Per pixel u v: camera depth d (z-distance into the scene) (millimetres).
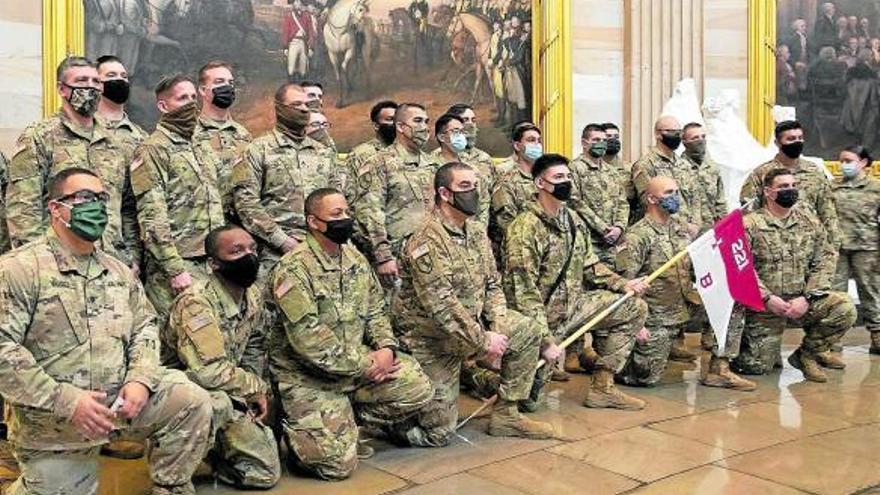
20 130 6168
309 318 3621
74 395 2814
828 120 9758
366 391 3959
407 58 7969
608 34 8797
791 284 5480
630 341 4754
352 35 7742
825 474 3637
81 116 3873
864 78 9867
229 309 3648
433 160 5348
